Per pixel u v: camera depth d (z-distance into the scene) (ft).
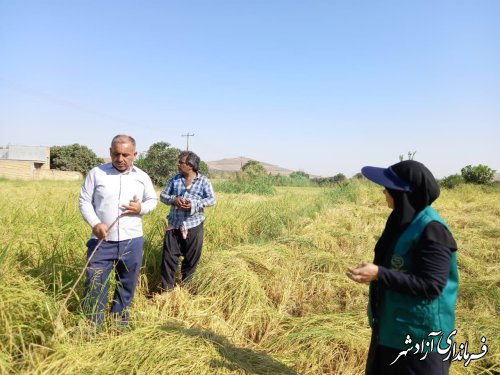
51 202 24.81
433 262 6.14
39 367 8.43
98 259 11.43
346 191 52.34
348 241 23.70
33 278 11.34
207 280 14.44
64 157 154.40
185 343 9.91
